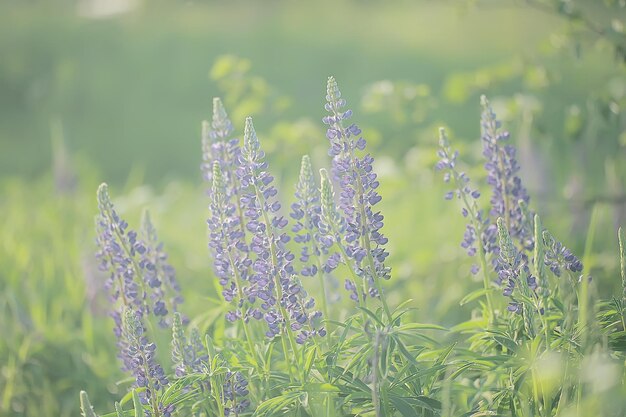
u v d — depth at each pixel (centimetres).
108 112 1953
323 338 454
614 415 362
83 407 405
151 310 484
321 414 414
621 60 665
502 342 420
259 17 2677
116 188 1417
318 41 2320
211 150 516
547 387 402
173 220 1110
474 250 481
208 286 855
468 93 829
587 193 831
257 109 833
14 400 657
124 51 2244
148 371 433
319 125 1642
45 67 2217
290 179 1091
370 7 2727
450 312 738
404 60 2150
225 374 435
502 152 490
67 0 2719
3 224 1094
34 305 767
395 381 416
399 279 834
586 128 753
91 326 694
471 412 424
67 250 916
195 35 2347
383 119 1518
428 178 937
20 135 1820
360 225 430
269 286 431
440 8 2538
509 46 2130
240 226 480
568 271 435
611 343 418
